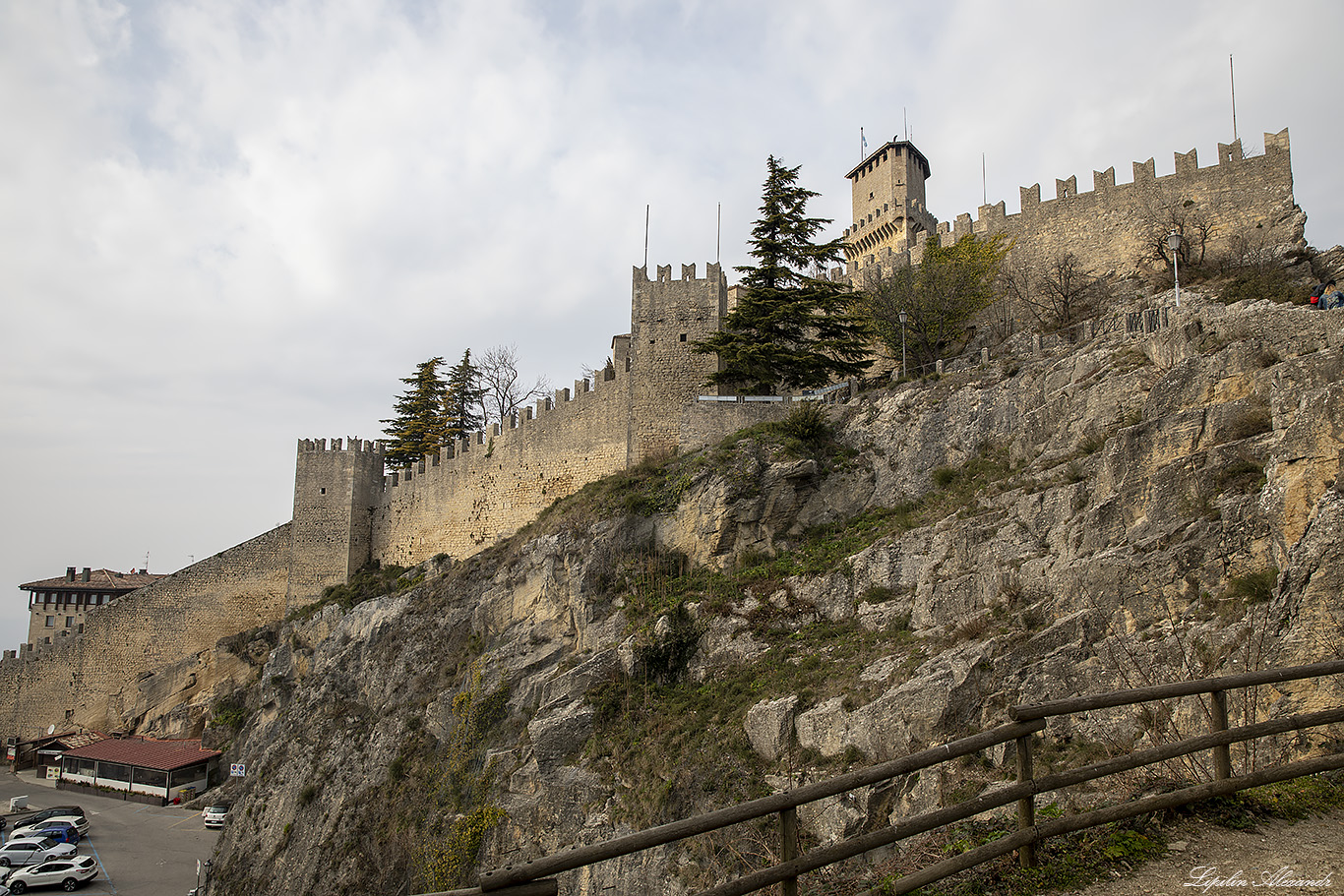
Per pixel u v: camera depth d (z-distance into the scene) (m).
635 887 26.42
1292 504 18.42
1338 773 10.68
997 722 22.00
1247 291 33.19
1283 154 39.81
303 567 62.31
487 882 6.55
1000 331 43.75
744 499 37.62
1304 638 15.90
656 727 30.64
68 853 46.00
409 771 41.00
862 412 38.84
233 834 46.56
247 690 60.53
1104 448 26.11
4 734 66.62
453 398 74.44
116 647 65.50
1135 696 9.18
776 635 31.52
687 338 46.81
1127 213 43.00
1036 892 8.51
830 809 22.50
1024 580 25.58
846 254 75.00
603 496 43.22
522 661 39.88
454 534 56.41
